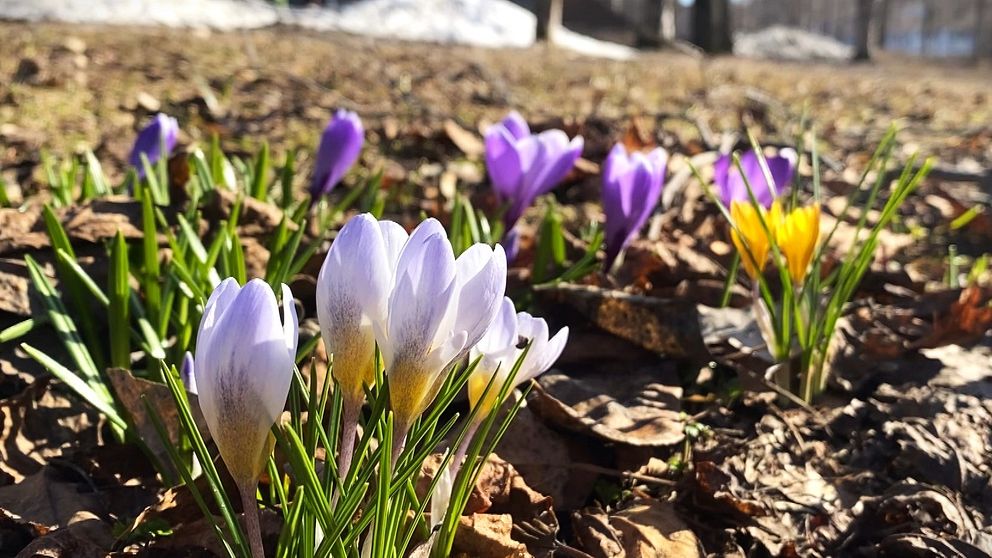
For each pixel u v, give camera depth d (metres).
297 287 0.42
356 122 0.45
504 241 0.43
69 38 1.70
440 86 1.48
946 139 1.30
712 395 0.40
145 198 0.35
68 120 0.93
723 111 1.47
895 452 0.36
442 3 3.48
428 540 0.23
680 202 0.68
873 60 6.27
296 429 0.22
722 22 5.09
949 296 0.50
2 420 0.33
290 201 0.51
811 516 0.32
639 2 10.30
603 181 0.41
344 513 0.19
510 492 0.29
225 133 0.93
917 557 0.30
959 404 0.38
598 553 0.29
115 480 0.31
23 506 0.29
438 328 0.18
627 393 0.38
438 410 0.20
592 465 0.33
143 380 0.31
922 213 0.79
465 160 0.89
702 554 0.29
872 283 0.54
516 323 0.23
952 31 14.44
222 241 0.37
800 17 15.42
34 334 0.37
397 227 0.20
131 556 0.26
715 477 0.32
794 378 0.41
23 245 0.38
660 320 0.40
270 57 1.79
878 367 0.43
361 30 3.07
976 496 0.33
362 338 0.19
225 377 0.17
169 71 1.35
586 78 2.00
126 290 0.34
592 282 0.47
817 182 0.45
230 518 0.19
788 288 0.38
